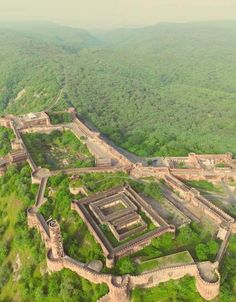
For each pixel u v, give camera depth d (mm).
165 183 173500
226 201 163750
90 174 175250
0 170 184375
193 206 156875
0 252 150625
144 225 136125
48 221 145250
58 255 124062
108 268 119250
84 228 138750
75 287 120688
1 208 171500
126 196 154625
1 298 135500
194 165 195250
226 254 130625
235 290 118312
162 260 121188
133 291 115812
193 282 118375
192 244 132000
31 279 132250
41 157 191875
